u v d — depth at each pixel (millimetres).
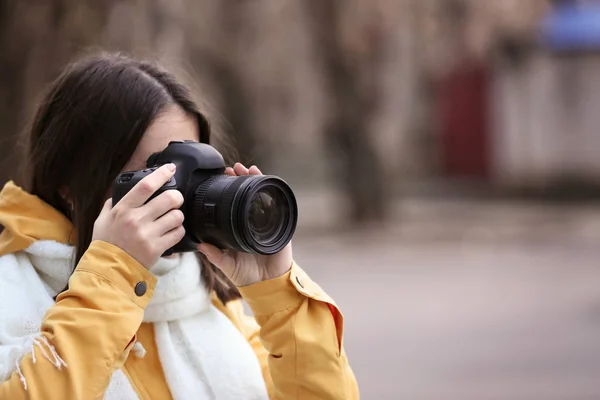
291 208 1716
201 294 1812
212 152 1681
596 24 20016
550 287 10141
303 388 1751
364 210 16000
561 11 20438
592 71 20453
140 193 1584
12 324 1630
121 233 1576
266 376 1892
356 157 15844
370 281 10586
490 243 14047
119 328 1536
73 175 1749
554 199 20578
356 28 13906
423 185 22094
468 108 21984
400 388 6074
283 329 1756
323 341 1759
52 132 1758
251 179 1622
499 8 14258
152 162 1687
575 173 20938
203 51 11438
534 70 20750
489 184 21812
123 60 1813
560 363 6711
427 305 9086
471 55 14938
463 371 6473
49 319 1541
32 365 1497
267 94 13500
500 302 9234
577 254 12789
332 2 13883
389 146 16531
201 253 1844
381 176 16047
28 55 7258
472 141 22078
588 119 20672
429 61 14922
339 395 1745
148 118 1710
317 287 1817
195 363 1768
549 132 21047
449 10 14188
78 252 1714
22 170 1879
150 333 1779
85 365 1506
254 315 1799
